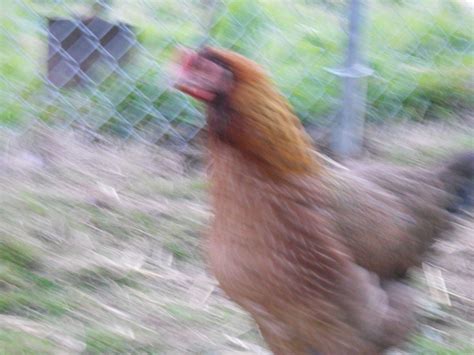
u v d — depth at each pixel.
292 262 1.19
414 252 1.37
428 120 2.25
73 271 1.60
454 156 1.51
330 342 1.24
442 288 1.67
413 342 1.51
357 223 1.27
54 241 1.68
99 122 2.04
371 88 2.22
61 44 2.06
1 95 2.02
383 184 1.39
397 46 2.38
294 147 1.21
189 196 1.87
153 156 1.99
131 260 1.66
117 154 1.98
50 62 2.07
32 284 1.56
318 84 2.15
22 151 1.93
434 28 2.45
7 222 1.70
